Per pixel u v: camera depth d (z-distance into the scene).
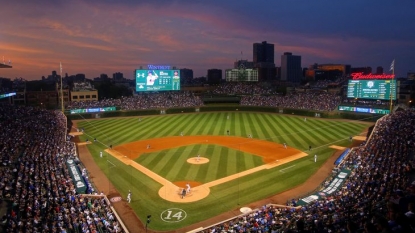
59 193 29.53
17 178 31.84
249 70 158.25
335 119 84.38
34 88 136.00
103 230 24.50
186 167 43.09
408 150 38.28
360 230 12.10
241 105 101.75
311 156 48.66
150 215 29.09
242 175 39.97
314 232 14.38
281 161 46.00
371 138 49.62
